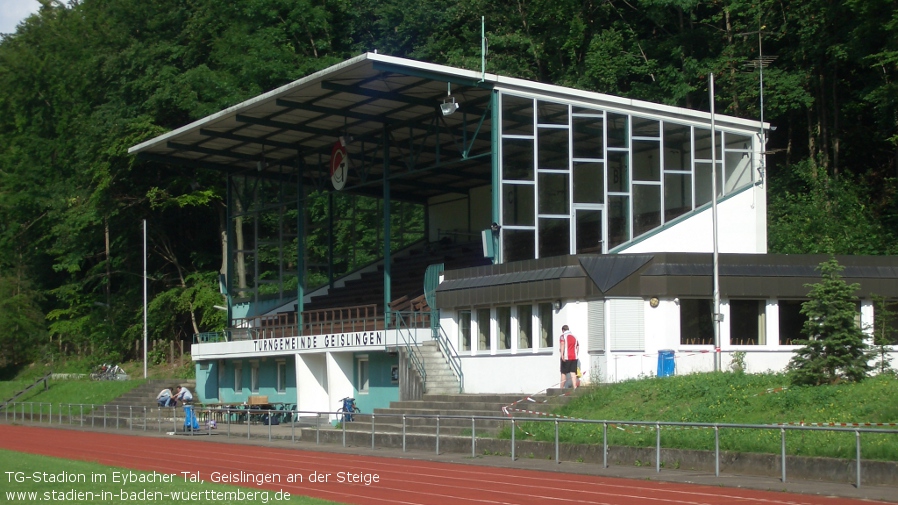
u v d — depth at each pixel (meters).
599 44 52.81
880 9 41.56
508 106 35.62
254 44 61.16
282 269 52.00
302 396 42.53
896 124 45.25
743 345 30.38
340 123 43.84
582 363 30.05
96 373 65.69
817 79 49.06
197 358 50.75
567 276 30.16
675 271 29.92
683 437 21.59
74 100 77.44
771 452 19.89
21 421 52.03
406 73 34.06
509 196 35.31
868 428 17.67
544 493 18.16
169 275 74.38
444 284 35.34
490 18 58.59
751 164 38.34
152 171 66.31
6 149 82.44
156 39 67.12
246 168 53.38
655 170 36.91
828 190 45.03
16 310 74.56
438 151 39.69
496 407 29.69
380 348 37.69
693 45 53.69
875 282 30.80
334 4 64.81
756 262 30.83
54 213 75.62
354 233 52.34
